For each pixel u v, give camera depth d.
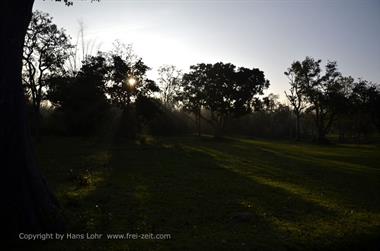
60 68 44.06
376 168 26.41
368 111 69.75
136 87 51.19
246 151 38.47
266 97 65.06
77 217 10.01
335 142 73.81
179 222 10.19
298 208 12.53
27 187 8.20
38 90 42.00
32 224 8.02
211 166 23.81
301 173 21.98
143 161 25.94
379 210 12.72
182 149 38.19
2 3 7.97
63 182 16.27
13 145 8.05
